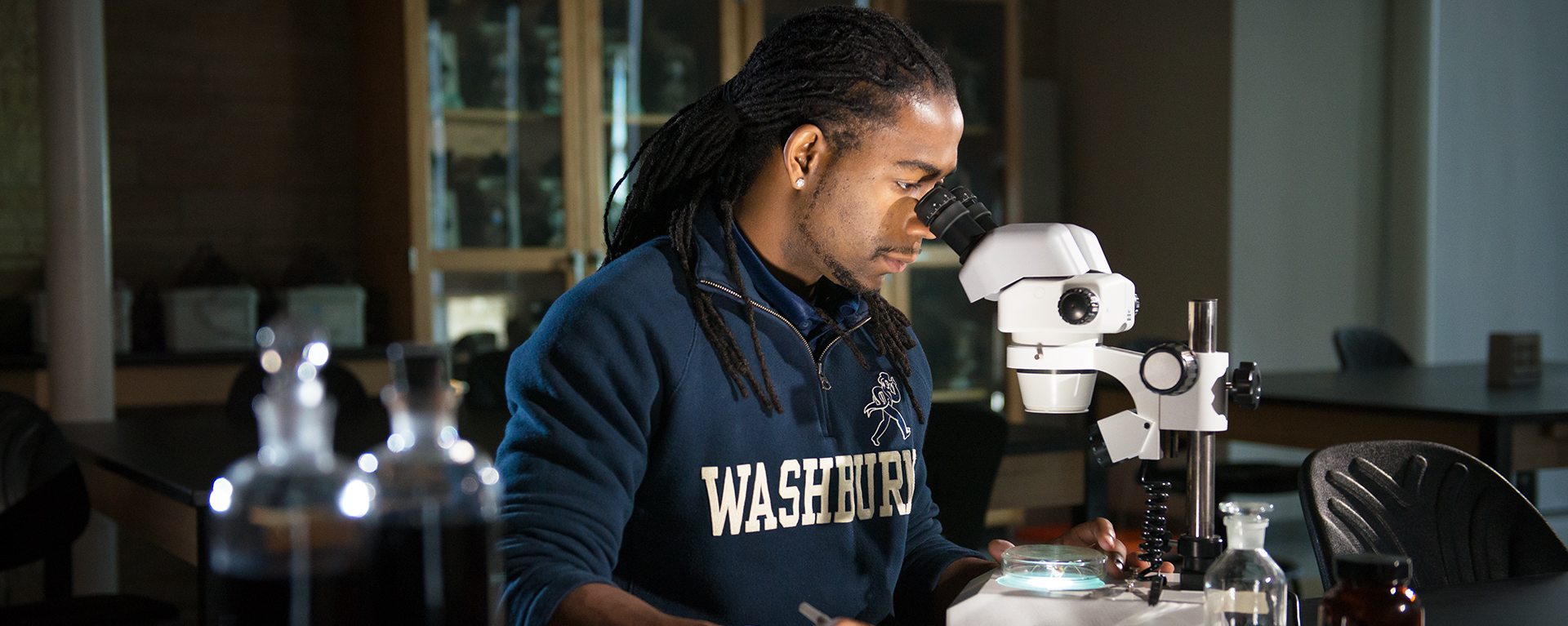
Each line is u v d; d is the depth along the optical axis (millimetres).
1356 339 3832
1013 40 4711
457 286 3992
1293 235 4637
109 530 2908
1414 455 1456
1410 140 4750
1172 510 4520
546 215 4109
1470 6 4957
